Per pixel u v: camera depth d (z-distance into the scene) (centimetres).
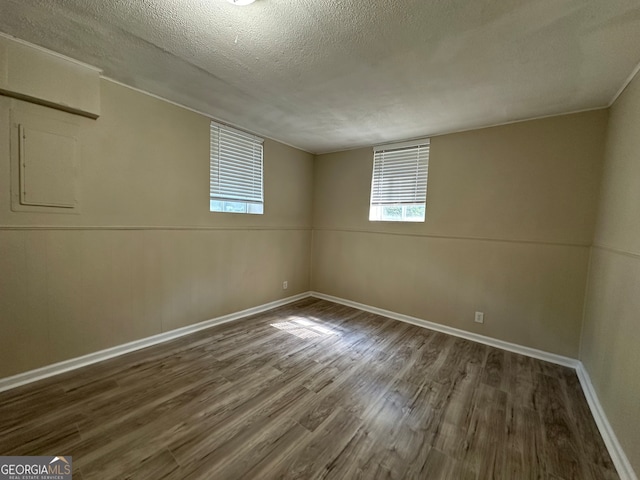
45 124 201
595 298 225
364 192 402
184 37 169
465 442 163
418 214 352
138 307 261
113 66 209
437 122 294
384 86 222
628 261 166
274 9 142
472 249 310
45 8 148
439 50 173
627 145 187
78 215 221
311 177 453
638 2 128
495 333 297
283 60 191
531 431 174
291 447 155
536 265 273
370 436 165
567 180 257
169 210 278
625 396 152
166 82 231
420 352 276
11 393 191
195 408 184
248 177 355
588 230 249
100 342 238
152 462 142
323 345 286
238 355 258
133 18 154
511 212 285
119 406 183
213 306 325
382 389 213
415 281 353
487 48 169
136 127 248
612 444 158
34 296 203
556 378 236
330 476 138
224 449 152
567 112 254
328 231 444
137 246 257
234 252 345
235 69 205
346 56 183
